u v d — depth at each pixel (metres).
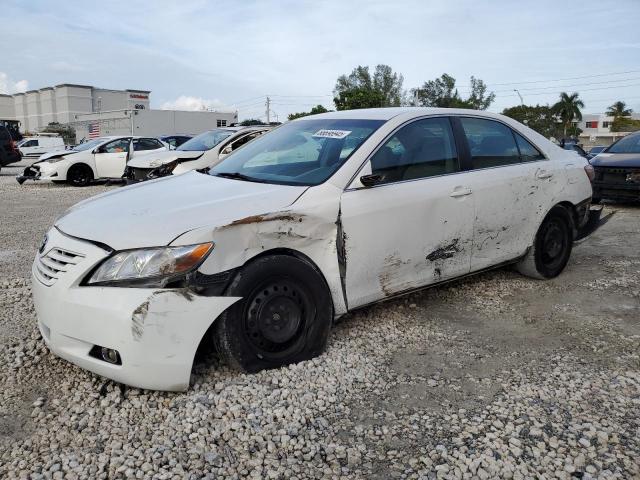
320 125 4.41
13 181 17.70
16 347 3.67
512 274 5.49
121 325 2.80
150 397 3.02
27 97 132.50
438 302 4.66
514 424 2.83
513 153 4.84
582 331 4.10
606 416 2.91
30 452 2.58
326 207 3.48
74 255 3.02
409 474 2.46
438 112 4.41
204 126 56.66
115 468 2.46
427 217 4.00
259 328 3.21
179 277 2.89
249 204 3.31
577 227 5.43
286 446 2.64
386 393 3.15
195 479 2.39
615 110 99.81
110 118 54.34
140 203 3.44
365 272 3.71
